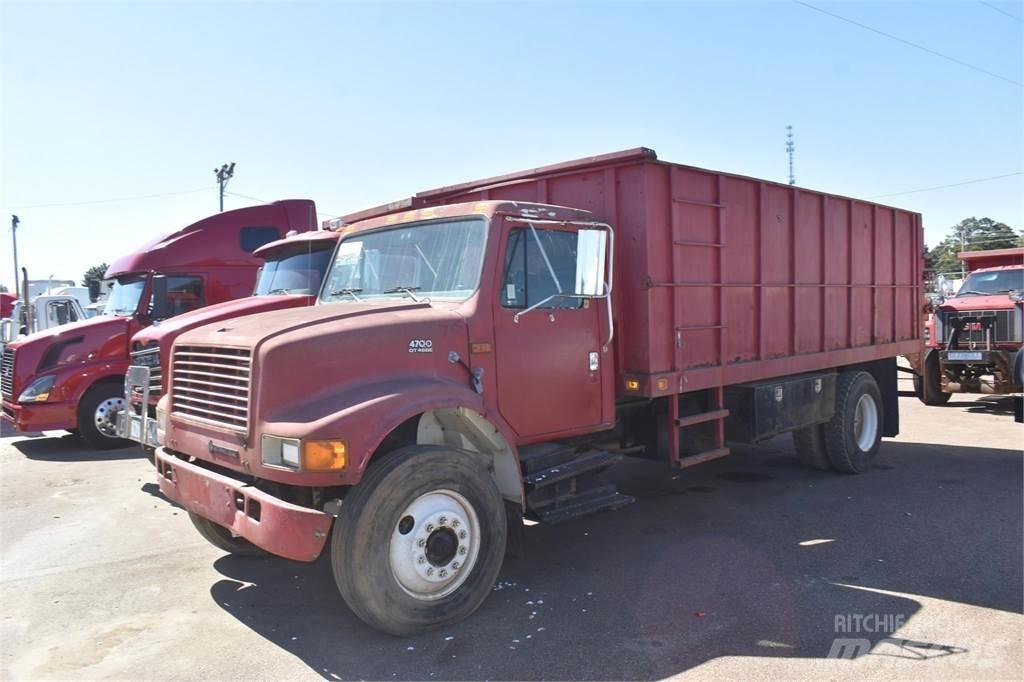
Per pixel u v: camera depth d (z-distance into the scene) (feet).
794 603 15.49
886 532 20.35
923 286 33.65
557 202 20.85
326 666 13.03
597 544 19.74
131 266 35.29
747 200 22.72
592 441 20.06
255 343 14.15
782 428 23.99
